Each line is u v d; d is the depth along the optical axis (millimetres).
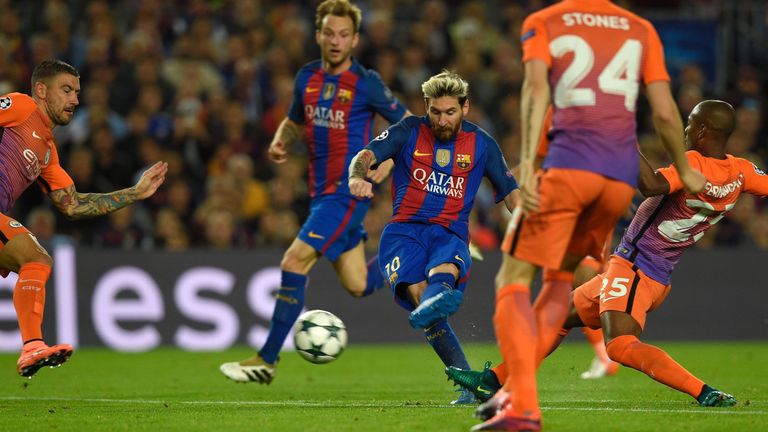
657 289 22406
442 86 22297
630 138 17203
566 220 16922
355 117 27984
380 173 25906
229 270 44469
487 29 63375
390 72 55812
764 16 63750
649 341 46438
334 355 25469
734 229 50906
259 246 47531
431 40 59938
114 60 54469
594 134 16906
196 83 53281
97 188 48156
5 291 42062
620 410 21031
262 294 44562
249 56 57094
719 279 46969
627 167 17047
